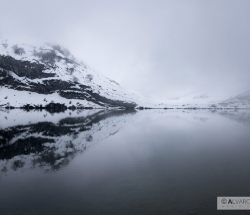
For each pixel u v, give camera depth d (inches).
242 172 1648.6
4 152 2330.2
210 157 2089.1
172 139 3056.1
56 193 1331.2
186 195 1262.3
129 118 6993.1
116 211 1105.4
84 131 3811.5
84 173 1672.0
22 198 1274.6
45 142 2837.1
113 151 2364.7
